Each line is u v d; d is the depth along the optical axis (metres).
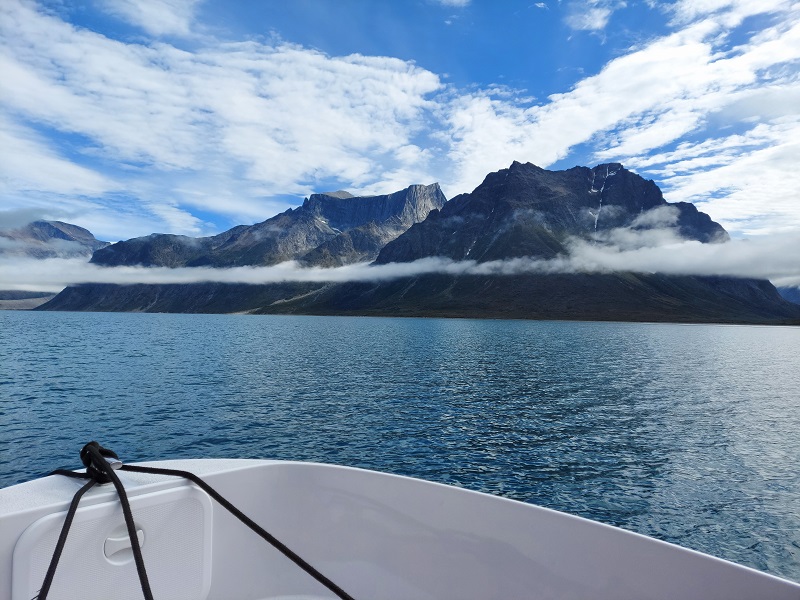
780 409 33.88
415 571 3.10
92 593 2.31
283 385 38.53
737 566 2.21
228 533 3.07
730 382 49.06
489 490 16.64
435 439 22.81
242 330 139.25
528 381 44.94
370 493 3.27
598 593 2.56
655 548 2.44
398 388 38.31
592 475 18.39
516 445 22.28
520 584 2.79
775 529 14.11
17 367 48.06
